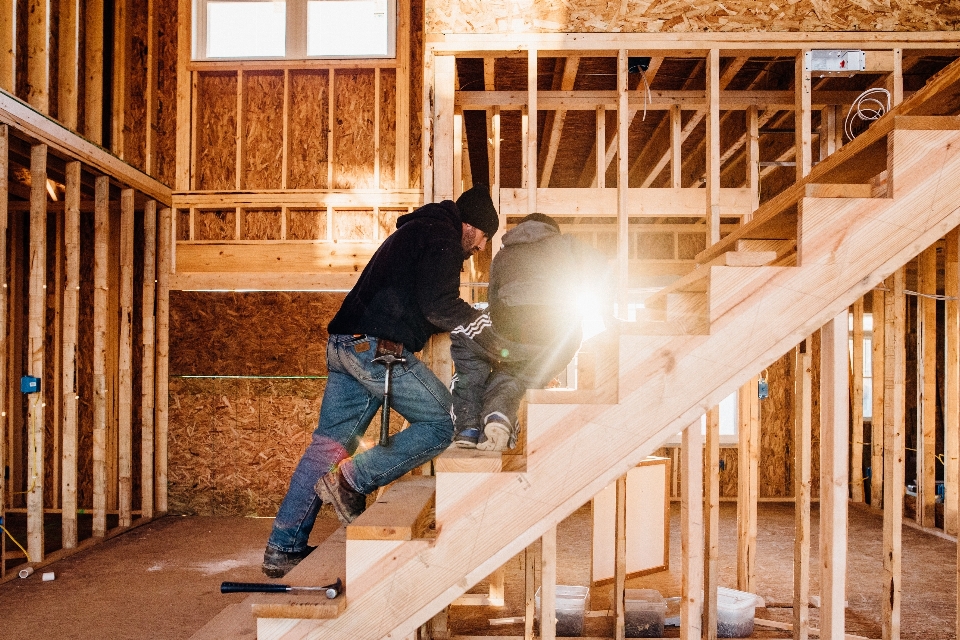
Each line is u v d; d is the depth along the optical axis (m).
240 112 6.12
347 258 6.02
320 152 6.23
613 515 4.11
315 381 6.07
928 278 6.08
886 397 6.29
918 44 3.49
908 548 5.22
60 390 6.27
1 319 4.11
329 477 2.43
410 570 2.05
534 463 2.05
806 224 2.01
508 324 2.30
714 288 2.04
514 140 5.93
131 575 4.21
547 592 2.47
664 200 4.08
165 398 6.05
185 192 6.10
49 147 4.51
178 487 6.07
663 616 3.37
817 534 5.71
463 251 2.53
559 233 2.49
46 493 6.25
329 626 2.05
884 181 2.10
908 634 3.37
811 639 3.31
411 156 6.21
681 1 3.55
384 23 6.23
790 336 2.02
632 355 2.04
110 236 6.19
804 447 3.08
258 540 5.12
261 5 6.33
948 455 5.73
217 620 2.31
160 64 6.21
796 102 3.60
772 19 3.53
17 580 4.11
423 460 2.47
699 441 2.28
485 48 3.54
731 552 5.13
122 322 5.54
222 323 6.09
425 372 2.48
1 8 4.20
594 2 3.55
